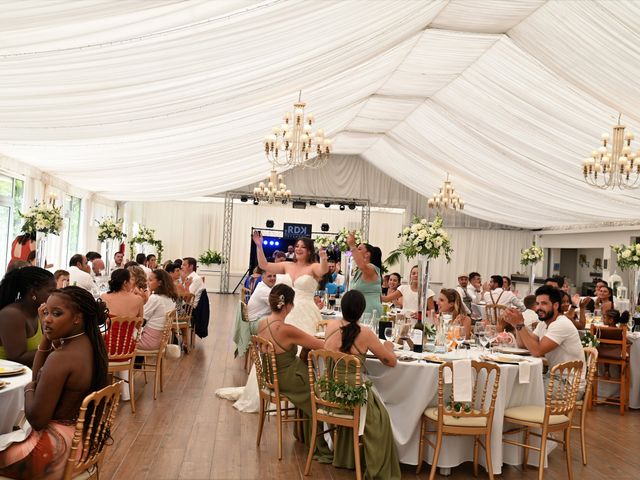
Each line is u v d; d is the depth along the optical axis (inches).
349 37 255.6
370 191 865.5
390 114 553.9
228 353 374.0
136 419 225.1
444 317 222.2
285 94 316.2
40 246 345.4
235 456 192.2
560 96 349.4
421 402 187.2
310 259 265.6
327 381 180.2
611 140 365.4
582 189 498.9
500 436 187.2
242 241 908.6
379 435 180.1
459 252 882.1
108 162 383.6
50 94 215.8
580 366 188.1
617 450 222.1
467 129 482.0
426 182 703.7
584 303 326.3
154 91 233.3
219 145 393.7
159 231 903.7
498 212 684.7
